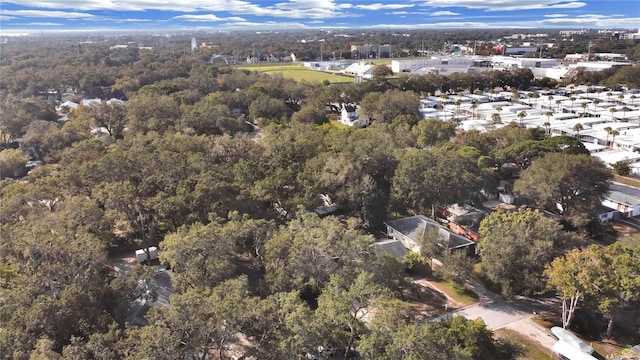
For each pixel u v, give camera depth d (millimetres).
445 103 178500
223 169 76000
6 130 119562
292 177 75688
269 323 39250
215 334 38281
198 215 63750
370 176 78500
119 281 46406
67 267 45844
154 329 35844
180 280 46750
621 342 49031
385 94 147875
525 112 156000
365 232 74938
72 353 34812
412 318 46844
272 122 126562
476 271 61406
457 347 37500
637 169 102188
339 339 40938
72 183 72375
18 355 35000
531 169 78812
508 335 49469
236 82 186000
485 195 82625
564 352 45594
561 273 47000
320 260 51250
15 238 50844
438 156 76250
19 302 40531
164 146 85312
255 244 56062
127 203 62594
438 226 69812
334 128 116688
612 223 79125
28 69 195625
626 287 44594
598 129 133250
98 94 186500
